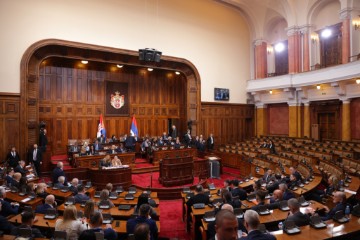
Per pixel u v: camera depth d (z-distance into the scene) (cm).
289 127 1873
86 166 1191
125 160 1318
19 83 1238
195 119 1830
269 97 2036
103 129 1614
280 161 1242
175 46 1723
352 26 1505
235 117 2056
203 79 1864
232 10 2028
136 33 1566
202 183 1115
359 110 1504
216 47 1934
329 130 1727
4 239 387
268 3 1886
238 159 1456
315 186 768
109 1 1480
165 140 1612
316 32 1789
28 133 1262
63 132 1578
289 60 1825
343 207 506
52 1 1322
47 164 1281
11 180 807
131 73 1811
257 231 311
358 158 1204
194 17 1820
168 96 1945
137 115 1823
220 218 191
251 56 2139
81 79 1642
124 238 472
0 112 1189
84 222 465
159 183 1120
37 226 479
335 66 1482
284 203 576
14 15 1230
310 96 1777
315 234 411
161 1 1667
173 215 819
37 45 1271
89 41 1416
